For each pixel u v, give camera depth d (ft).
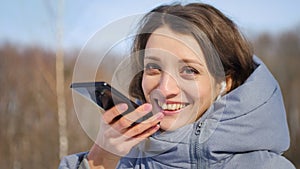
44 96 30.42
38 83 32.86
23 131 35.58
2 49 47.34
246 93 4.25
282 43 95.14
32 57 37.93
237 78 4.74
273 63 88.28
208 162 4.20
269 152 4.33
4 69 43.73
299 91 74.38
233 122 4.21
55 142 32.09
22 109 37.50
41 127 33.53
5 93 40.37
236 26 4.79
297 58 89.20
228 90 4.68
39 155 32.83
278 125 4.39
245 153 4.28
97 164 4.22
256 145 4.25
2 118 38.19
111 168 4.22
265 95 4.33
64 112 26.23
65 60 26.81
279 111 4.46
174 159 4.30
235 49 4.66
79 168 4.28
